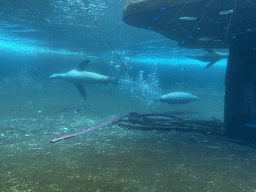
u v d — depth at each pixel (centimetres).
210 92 3278
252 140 640
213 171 401
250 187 338
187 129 738
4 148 523
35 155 477
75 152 502
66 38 1664
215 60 979
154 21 560
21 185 331
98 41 1708
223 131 699
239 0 396
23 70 2839
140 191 318
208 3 421
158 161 450
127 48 2044
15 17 1147
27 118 938
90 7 879
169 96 1101
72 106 1402
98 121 941
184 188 330
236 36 623
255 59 636
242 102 668
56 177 363
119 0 778
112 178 362
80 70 782
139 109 1441
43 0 848
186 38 741
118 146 557
